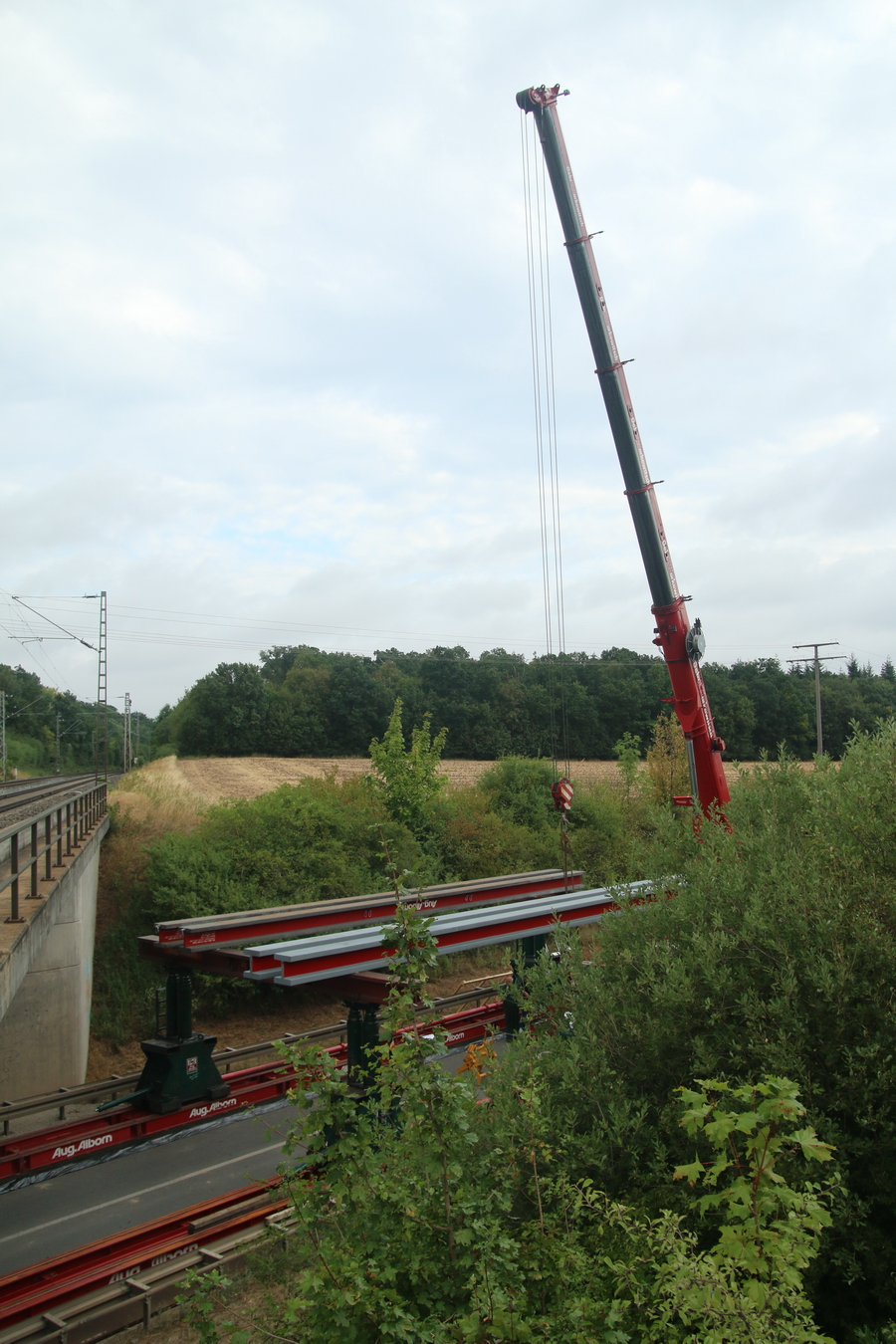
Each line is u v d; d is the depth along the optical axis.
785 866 6.83
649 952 6.84
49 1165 12.63
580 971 7.59
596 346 16.28
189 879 21.50
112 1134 13.35
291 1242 8.29
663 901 7.77
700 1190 5.58
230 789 44.25
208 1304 4.82
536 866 31.36
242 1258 9.47
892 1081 5.42
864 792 7.26
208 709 71.06
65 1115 15.50
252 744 71.31
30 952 8.62
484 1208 4.31
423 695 72.38
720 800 16.17
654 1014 6.80
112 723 121.12
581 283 16.34
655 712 71.06
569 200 16.36
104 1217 11.29
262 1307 7.44
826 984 5.68
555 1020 7.73
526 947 15.80
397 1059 4.45
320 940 10.81
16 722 106.81
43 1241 10.68
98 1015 19.53
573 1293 4.15
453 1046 16.47
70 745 111.25
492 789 36.72
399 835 27.22
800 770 9.07
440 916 14.18
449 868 29.56
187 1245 10.09
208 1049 14.86
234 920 11.81
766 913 6.63
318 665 84.56
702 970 6.49
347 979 11.06
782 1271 3.45
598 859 32.16
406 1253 4.31
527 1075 6.56
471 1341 3.62
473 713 70.31
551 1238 4.49
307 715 72.88
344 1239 4.56
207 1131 14.12
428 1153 4.32
